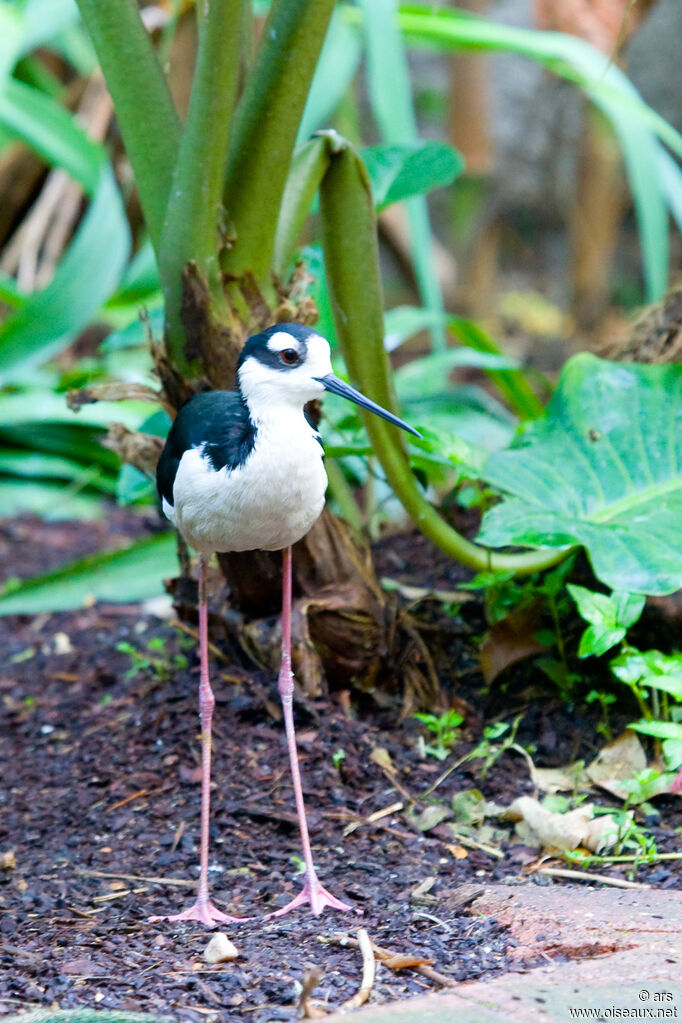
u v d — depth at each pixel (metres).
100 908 5.37
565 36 9.91
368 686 7.20
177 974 4.55
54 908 5.34
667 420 7.35
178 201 5.87
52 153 11.64
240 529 5.37
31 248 13.66
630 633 7.21
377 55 9.50
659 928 4.67
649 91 18.84
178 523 5.62
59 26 11.73
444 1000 4.01
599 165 18.16
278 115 5.88
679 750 5.71
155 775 6.70
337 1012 4.09
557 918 4.83
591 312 19.14
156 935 5.03
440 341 10.26
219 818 6.18
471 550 7.06
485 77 15.24
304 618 6.80
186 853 5.94
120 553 10.08
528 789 6.48
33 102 11.59
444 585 8.30
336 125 13.15
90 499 12.95
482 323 17.39
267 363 5.21
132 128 6.21
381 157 8.22
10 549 11.50
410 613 7.74
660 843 5.85
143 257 11.32
